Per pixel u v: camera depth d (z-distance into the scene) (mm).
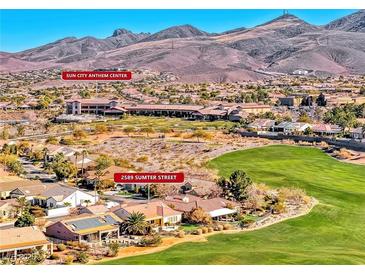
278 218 118062
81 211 112750
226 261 88062
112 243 94688
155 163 176625
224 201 123812
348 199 137250
